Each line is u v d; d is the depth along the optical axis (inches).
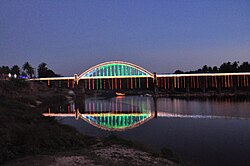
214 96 5388.8
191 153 818.8
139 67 7450.8
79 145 820.6
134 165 580.7
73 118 1940.2
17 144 723.4
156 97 5693.9
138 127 1401.3
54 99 4052.7
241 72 7775.6
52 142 782.5
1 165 543.5
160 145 940.0
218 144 938.7
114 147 794.2
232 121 1561.3
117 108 2871.6
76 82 7495.1
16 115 1221.1
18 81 3922.2
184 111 2358.5
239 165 693.3
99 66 7490.2
